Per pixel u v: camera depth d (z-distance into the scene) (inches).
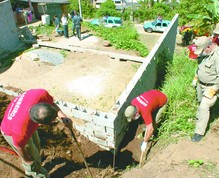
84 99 293.6
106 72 355.9
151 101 162.1
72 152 207.0
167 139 165.0
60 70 365.7
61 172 175.8
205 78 149.8
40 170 147.6
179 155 145.0
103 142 223.5
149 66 277.3
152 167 140.3
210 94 145.2
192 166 134.3
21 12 612.7
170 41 399.2
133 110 159.2
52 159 189.0
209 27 502.0
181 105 195.9
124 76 343.9
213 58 142.3
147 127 160.6
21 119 117.3
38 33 546.3
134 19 1123.9
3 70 372.2
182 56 320.5
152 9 1109.7
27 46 470.3
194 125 171.9
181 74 262.8
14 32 461.4
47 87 322.7
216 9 468.1
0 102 262.2
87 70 362.0
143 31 888.3
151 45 612.1
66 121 135.2
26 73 352.5
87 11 1305.4
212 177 125.6
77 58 402.9
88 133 228.7
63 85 325.4
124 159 206.7
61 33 536.1
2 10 428.1
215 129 162.2
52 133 219.1
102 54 412.8
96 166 194.9
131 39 509.0
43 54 398.9
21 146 122.0
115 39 485.7
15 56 424.8
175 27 434.6
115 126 211.2
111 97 294.8
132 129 242.7
